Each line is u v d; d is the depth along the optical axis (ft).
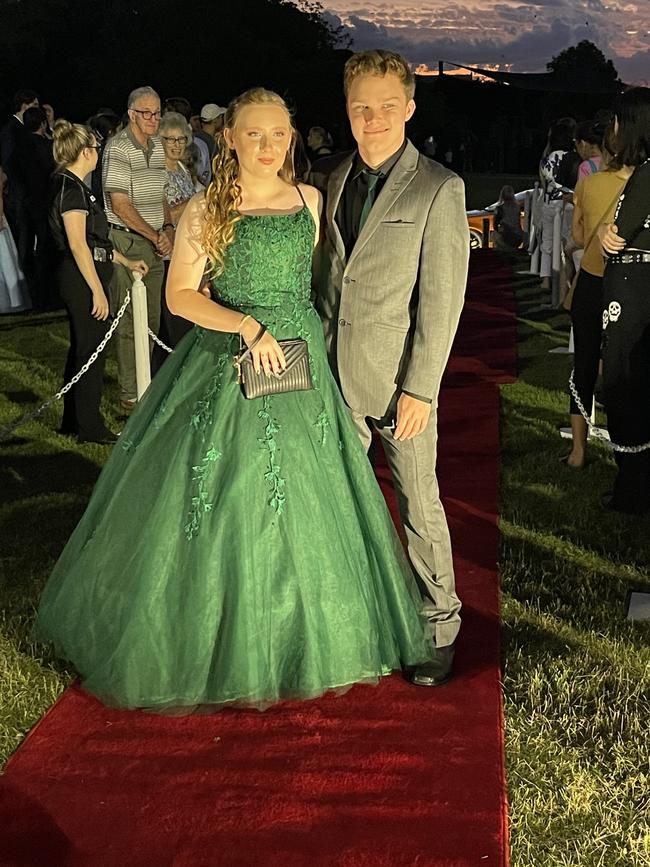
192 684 11.60
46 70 114.32
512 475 19.98
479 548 16.51
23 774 10.74
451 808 10.12
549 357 30.50
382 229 11.48
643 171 16.70
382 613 12.45
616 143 17.69
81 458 21.67
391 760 10.89
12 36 111.96
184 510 11.58
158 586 11.55
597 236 18.24
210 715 11.73
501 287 43.34
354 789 10.43
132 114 22.93
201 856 9.51
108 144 23.16
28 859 9.52
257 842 9.68
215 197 11.48
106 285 22.06
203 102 104.99
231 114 11.43
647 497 17.93
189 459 11.64
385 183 11.51
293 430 11.59
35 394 26.53
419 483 12.25
